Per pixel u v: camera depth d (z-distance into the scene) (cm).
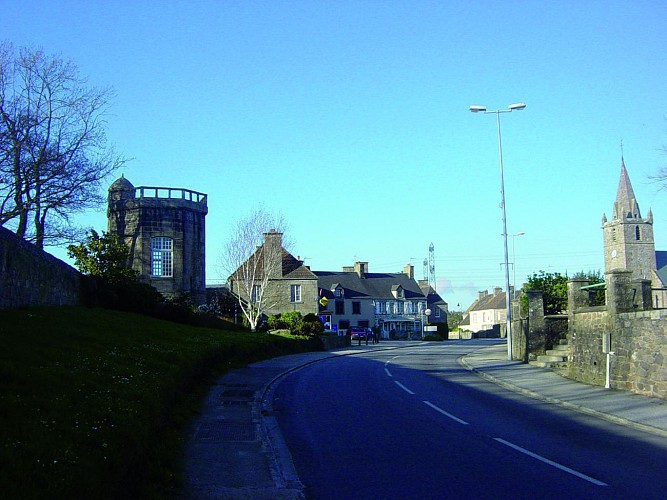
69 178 2680
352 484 907
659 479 901
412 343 6669
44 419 667
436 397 1877
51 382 857
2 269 1614
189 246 4725
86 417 726
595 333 2042
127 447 679
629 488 852
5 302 1638
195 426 1358
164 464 905
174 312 3403
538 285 3847
